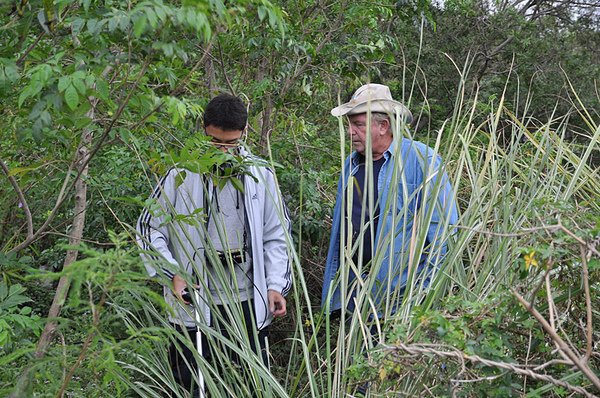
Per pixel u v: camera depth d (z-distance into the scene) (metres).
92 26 2.40
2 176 3.21
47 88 2.49
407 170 3.73
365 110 3.75
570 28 13.58
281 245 3.63
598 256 2.45
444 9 10.26
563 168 3.80
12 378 2.75
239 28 4.54
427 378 2.63
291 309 4.61
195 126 4.43
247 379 3.31
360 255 3.33
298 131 5.13
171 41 2.55
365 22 5.13
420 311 2.55
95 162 3.99
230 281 3.54
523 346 2.79
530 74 11.01
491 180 3.56
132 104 2.66
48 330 2.83
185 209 3.49
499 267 3.27
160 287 4.00
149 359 3.38
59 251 4.34
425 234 3.30
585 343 2.77
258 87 4.80
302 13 5.16
